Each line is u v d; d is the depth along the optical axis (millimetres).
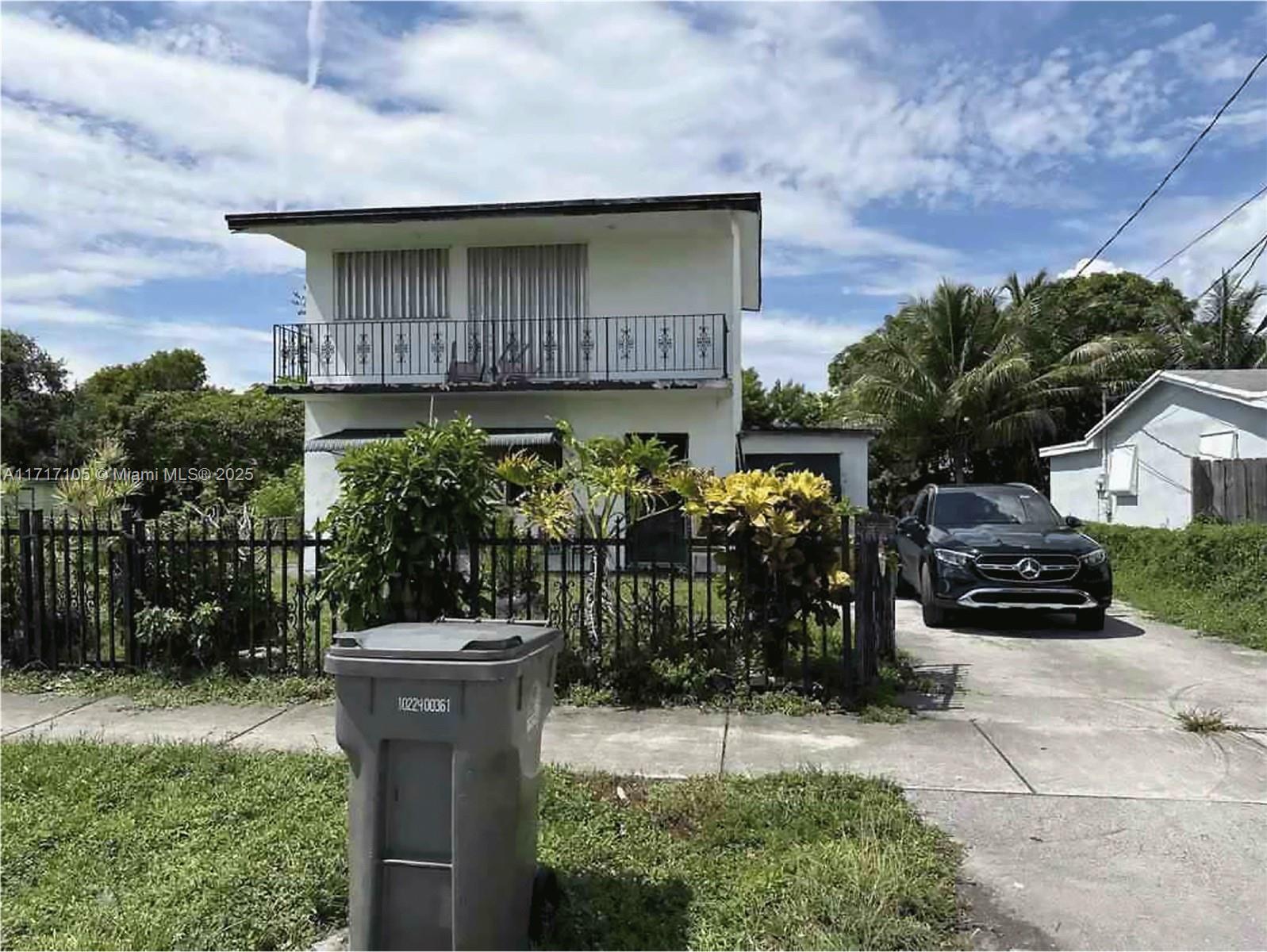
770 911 3551
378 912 3008
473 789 2963
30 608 7668
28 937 3371
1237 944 3363
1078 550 9914
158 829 4289
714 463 16625
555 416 16938
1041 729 6105
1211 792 4918
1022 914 3584
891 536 9586
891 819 4375
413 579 6715
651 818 4473
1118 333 30062
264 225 16219
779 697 6648
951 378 28406
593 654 6977
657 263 16906
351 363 17500
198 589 7547
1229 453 13555
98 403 35750
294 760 5285
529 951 3271
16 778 4945
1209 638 9734
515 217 15719
